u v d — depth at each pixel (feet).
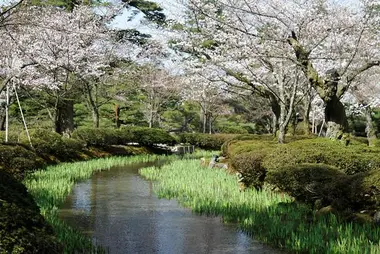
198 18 44.88
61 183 31.24
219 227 20.67
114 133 62.80
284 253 16.40
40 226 10.77
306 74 30.09
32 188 28.50
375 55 32.65
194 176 35.99
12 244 9.18
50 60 48.55
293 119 51.03
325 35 32.76
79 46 54.08
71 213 23.99
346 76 33.17
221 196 26.68
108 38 58.23
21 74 46.83
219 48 42.96
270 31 33.88
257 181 28.94
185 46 48.29
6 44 42.88
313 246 16.01
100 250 16.63
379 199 17.90
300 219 20.30
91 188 32.96
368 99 61.31
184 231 20.01
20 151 33.78
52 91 56.59
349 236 16.10
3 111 64.28
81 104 85.97
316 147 27.40
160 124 95.14
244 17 35.55
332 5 34.40
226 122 110.22
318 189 21.16
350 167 24.61
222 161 46.11
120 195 29.91
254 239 18.49
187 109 99.60
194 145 83.15
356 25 31.73
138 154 65.92
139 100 92.58
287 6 32.35
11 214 9.87
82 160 53.01
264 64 39.24
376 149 28.04
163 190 30.14
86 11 57.11
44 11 51.55
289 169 23.38
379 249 14.74
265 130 99.40
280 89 38.24
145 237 19.04
